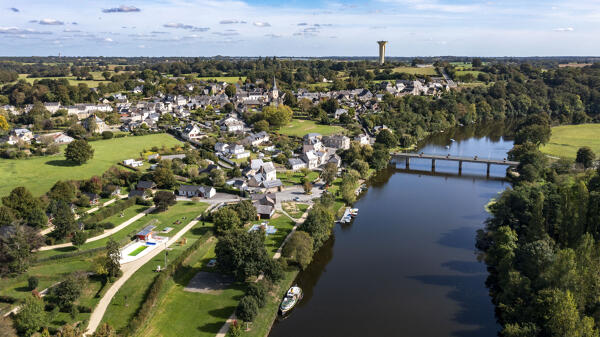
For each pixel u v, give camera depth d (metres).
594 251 103.94
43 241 131.25
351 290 120.94
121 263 127.38
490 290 119.88
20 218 146.38
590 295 92.19
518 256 116.00
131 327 95.31
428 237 156.12
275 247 142.00
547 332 87.62
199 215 168.25
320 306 113.38
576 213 119.94
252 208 163.75
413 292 119.44
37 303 95.44
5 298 104.19
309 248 130.62
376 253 143.62
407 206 190.12
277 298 115.88
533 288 101.25
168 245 140.62
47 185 188.12
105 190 185.25
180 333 98.50
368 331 103.00
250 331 101.12
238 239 121.06
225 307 109.06
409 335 101.44
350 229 164.25
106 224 152.25
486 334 101.38
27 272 119.19
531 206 142.75
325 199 174.00
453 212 181.88
